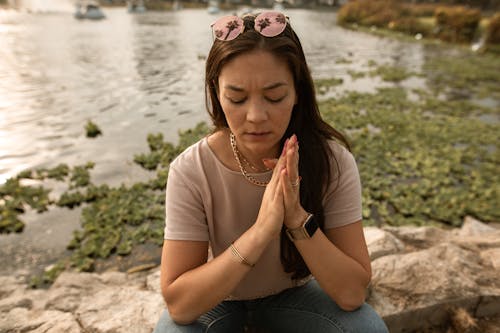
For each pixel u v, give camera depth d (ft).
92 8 135.85
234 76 4.04
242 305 5.74
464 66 58.54
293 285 5.60
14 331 7.51
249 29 4.03
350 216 5.05
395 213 18.22
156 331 5.07
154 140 25.89
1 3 203.00
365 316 5.04
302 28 117.39
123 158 23.43
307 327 5.34
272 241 5.13
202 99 38.19
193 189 4.92
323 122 5.06
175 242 4.89
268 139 4.29
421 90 43.01
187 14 180.24
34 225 16.42
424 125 30.53
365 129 28.25
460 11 89.25
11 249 14.87
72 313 8.08
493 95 42.16
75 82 43.37
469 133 28.94
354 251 5.04
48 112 32.32
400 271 7.82
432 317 7.24
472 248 9.39
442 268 7.86
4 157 23.24
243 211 5.04
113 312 7.75
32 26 106.42
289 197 4.44
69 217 17.07
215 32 4.15
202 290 4.58
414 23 104.01
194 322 5.08
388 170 22.07
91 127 27.43
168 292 4.80
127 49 68.28
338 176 5.01
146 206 17.81
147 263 14.19
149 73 49.57
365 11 126.82
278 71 4.04
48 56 58.95
